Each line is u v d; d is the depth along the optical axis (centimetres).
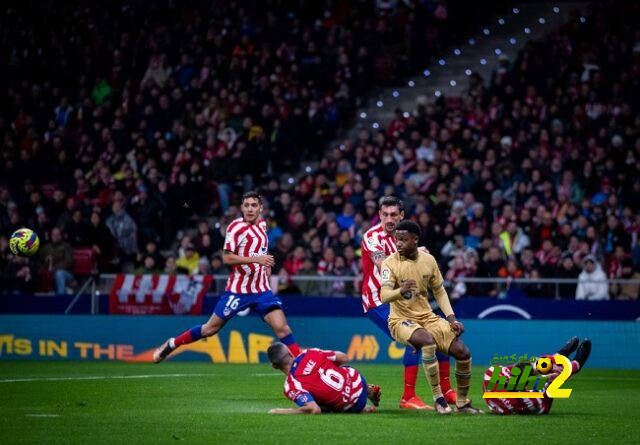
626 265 7062
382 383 5094
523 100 8712
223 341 6838
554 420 3422
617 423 3353
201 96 9388
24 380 5081
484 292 6975
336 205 8012
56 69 10081
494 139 8294
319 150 9150
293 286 7169
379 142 8431
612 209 7450
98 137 9244
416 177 8125
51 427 3238
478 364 6681
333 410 3600
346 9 9919
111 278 7306
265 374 5600
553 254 7056
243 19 9950
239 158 8700
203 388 4694
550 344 6631
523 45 10175
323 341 6825
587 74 8769
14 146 9256
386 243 4031
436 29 10038
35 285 7556
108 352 6969
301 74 9412
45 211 8469
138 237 8181
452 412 3619
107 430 3161
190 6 10188
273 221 8106
